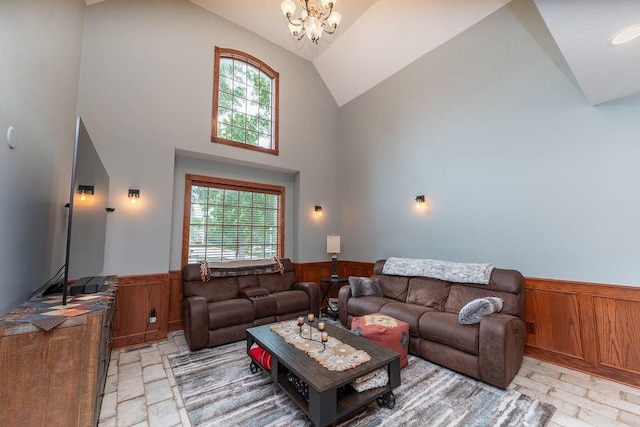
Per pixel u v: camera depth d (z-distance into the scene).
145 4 3.79
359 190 5.48
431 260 3.82
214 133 4.30
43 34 2.16
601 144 2.73
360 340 2.41
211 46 4.36
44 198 2.24
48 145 2.30
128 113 3.56
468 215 3.77
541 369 2.75
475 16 3.71
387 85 5.03
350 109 5.79
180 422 1.95
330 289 5.54
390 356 2.09
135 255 3.48
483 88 3.66
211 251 4.51
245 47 4.74
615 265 2.61
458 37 3.97
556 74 3.03
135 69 3.65
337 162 5.93
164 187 3.77
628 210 2.56
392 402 2.09
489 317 2.53
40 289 2.18
